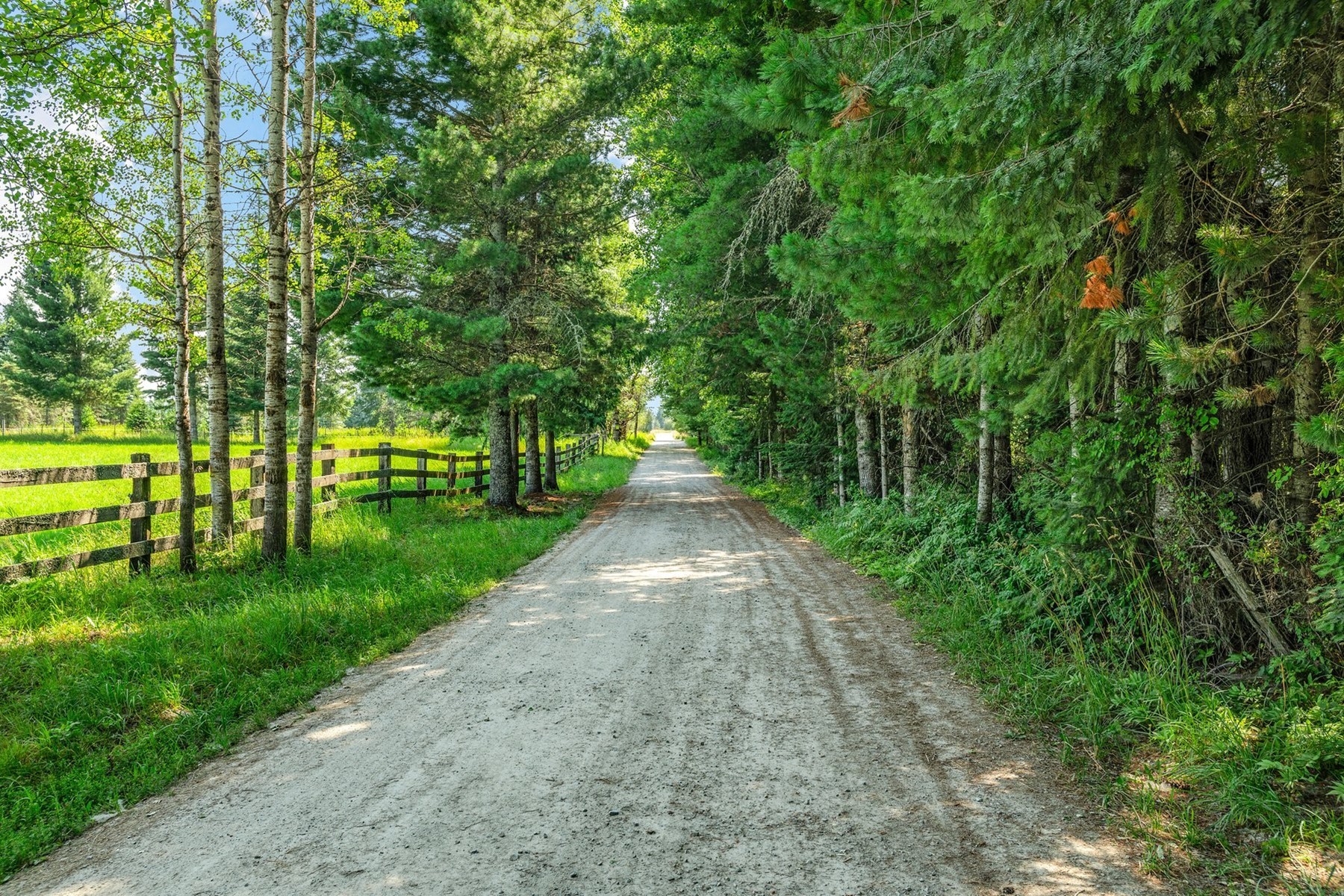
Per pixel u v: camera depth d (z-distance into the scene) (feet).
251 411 150.92
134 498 25.90
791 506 55.31
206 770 13.14
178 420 26.99
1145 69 10.39
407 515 45.47
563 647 20.10
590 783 12.00
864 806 11.06
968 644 19.20
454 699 16.26
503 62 46.68
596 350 55.98
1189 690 13.97
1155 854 9.59
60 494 52.21
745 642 20.33
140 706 15.76
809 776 12.11
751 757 12.87
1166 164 12.46
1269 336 11.88
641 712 15.14
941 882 9.11
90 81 19.21
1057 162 12.26
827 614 23.59
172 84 20.31
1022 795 11.35
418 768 12.78
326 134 31.60
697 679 17.25
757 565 33.04
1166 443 15.99
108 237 28.07
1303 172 12.17
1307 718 12.20
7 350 198.49
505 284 52.24
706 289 44.21
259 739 14.47
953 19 14.76
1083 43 10.98
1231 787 10.77
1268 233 12.02
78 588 23.54
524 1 49.39
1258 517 15.87
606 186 52.90
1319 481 14.02
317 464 42.91
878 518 37.19
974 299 19.25
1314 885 8.85
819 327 38.19
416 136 47.91
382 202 35.96
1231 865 9.27
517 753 13.24
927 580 26.43
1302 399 13.96
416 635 21.83
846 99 14.37
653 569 32.17
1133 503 17.26
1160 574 17.89
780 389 55.26
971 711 14.96
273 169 28.25
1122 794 11.30
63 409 200.23
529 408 63.00
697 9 37.78
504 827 10.68
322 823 10.96
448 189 46.11
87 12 17.90
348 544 33.86
